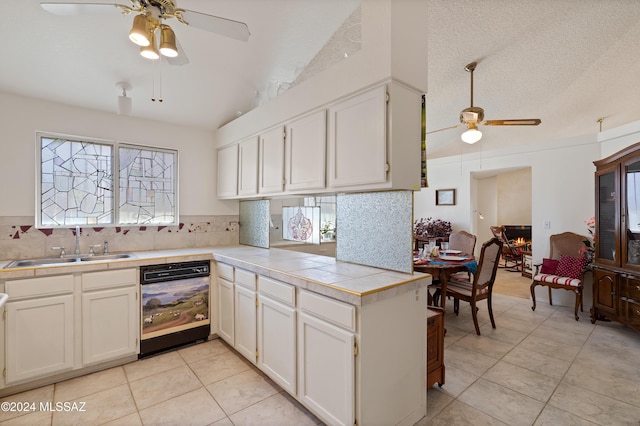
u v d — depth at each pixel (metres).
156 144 3.18
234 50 2.44
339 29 2.29
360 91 1.80
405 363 1.71
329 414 1.62
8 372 2.01
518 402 1.93
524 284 5.23
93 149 2.86
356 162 1.84
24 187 2.53
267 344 2.12
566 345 2.78
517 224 7.44
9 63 2.20
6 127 2.46
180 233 3.31
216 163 3.60
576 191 3.97
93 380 2.22
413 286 1.73
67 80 2.44
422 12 1.83
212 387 2.12
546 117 4.59
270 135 2.63
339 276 1.81
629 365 2.41
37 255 2.57
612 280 3.06
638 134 3.32
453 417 1.80
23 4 1.82
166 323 2.63
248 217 3.58
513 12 2.38
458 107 4.16
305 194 2.54
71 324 2.22
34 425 1.74
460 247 4.45
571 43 2.91
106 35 2.12
